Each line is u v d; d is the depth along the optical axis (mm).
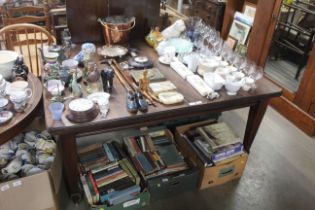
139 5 2229
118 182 1746
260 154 2395
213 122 2229
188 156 2014
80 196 1795
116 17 2141
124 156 1948
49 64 1750
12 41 2570
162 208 1840
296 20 2857
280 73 3129
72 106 1405
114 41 2107
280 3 2787
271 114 2984
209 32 2312
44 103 1473
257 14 3062
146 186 1771
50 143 1751
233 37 3600
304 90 2691
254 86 1834
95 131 1459
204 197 1948
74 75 1600
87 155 1918
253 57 3242
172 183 1828
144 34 2389
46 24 2641
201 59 1969
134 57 2049
